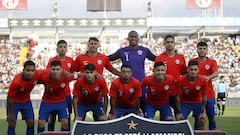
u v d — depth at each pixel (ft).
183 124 21.62
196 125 33.94
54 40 155.94
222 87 72.79
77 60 34.58
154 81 31.32
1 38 155.43
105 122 21.56
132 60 34.22
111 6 137.39
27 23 138.21
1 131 45.34
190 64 31.17
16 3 140.26
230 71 123.54
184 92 32.53
